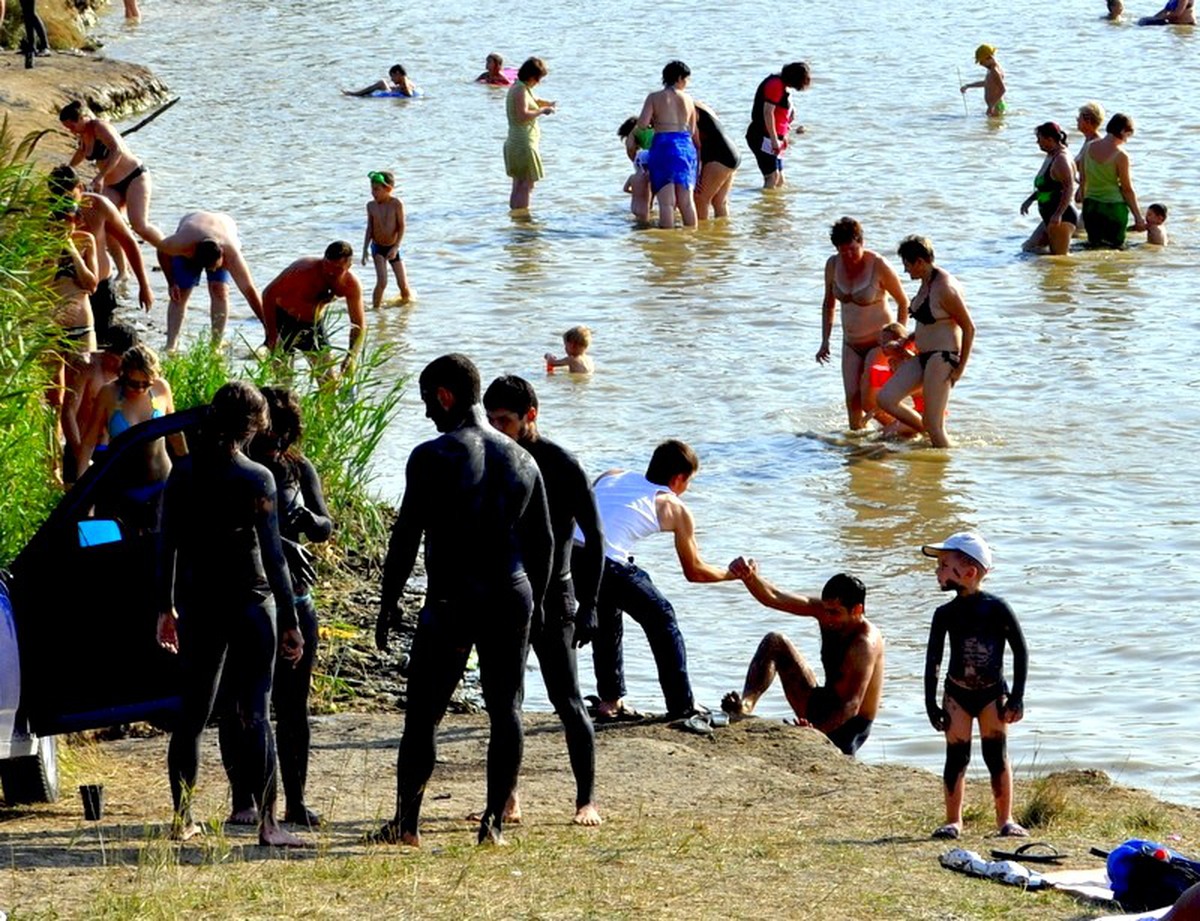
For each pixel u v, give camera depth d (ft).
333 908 63.93
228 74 405.59
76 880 67.77
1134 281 220.43
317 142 327.26
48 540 80.48
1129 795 90.43
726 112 350.02
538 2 520.83
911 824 84.28
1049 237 234.79
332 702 109.19
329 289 168.66
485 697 76.79
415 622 123.24
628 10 503.20
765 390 179.22
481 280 226.79
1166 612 122.01
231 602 75.25
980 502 146.00
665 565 134.31
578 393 178.19
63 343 122.31
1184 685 110.52
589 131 333.62
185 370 141.59
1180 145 307.37
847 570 132.05
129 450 80.12
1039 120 336.70
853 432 165.58
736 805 88.38
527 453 76.02
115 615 80.33
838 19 479.82
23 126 293.64
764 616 124.67
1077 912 67.36
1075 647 116.88
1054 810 84.89
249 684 75.92
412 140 329.31
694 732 100.63
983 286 219.20
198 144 324.39
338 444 138.72
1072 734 103.55
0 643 78.43
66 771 92.22
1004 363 186.09
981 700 80.79
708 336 199.62
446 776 93.20
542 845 76.07
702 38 449.89
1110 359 186.60
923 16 481.46
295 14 502.79
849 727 104.06
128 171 201.16
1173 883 67.82
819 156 308.19
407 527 74.38
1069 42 432.66
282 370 149.38
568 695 82.64
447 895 65.98
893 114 347.15
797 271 229.86
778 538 139.13
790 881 69.82
